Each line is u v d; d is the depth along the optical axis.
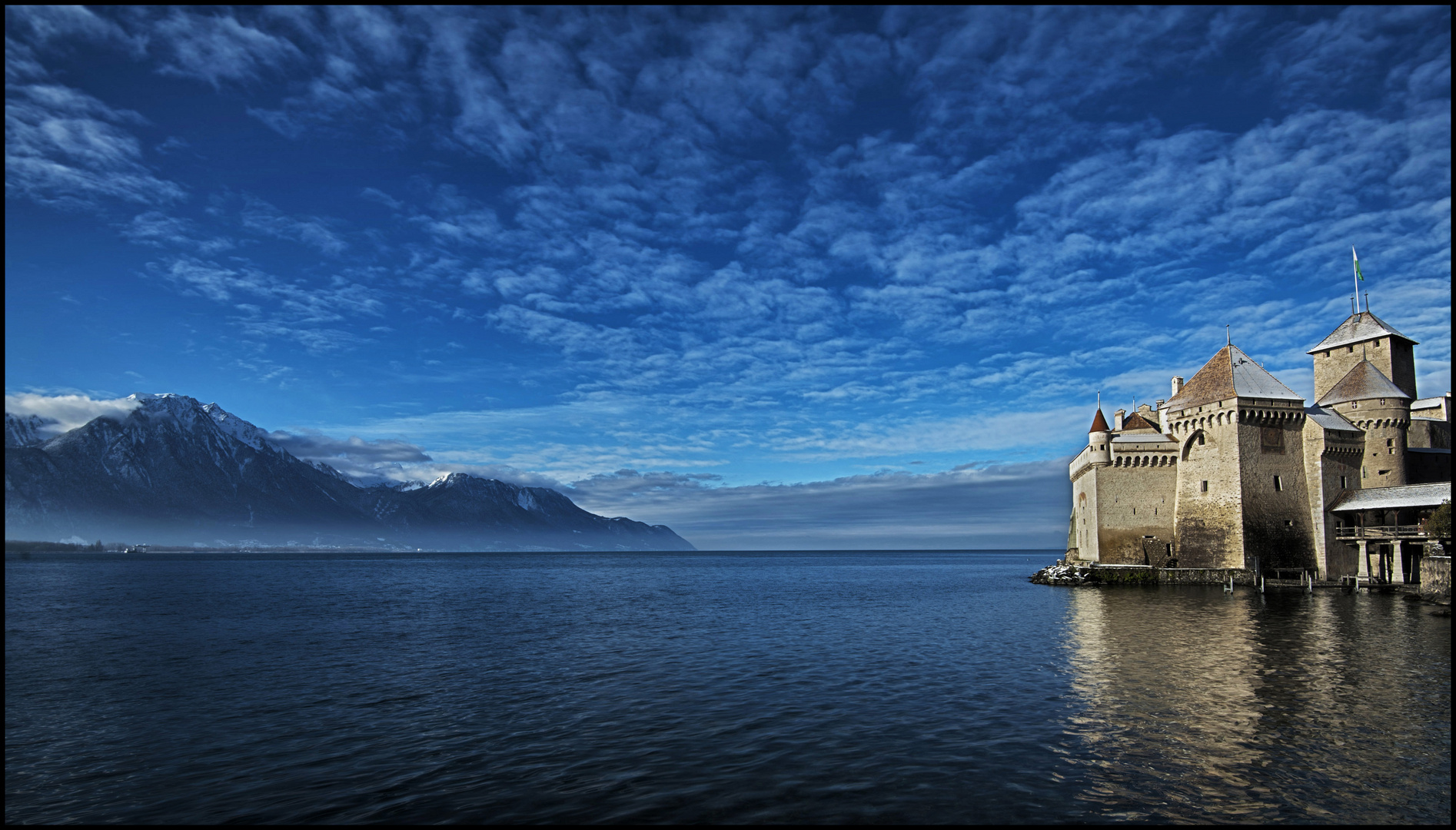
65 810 16.12
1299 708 22.86
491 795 16.70
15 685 28.88
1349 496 69.12
